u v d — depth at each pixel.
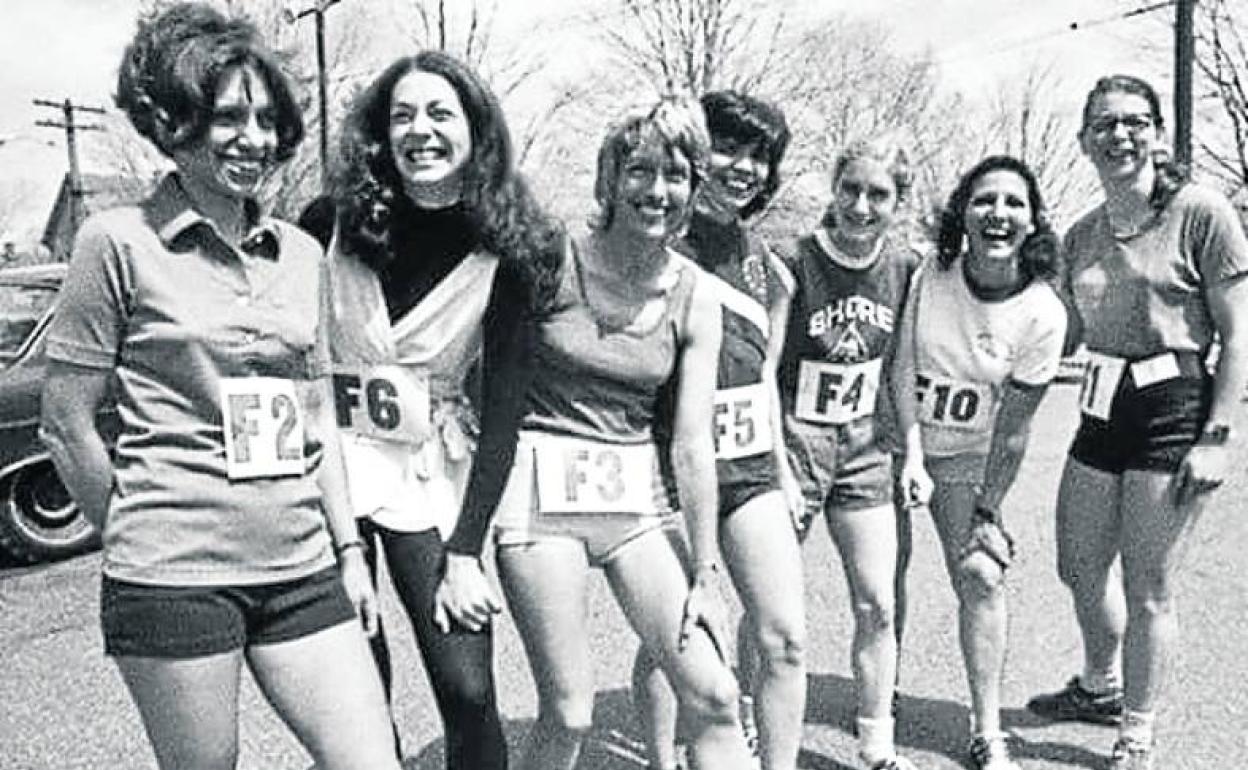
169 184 2.43
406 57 2.96
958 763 4.16
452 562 3.01
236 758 2.54
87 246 2.35
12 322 7.89
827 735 4.47
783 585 3.57
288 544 2.50
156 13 2.43
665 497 3.30
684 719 3.24
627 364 3.14
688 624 3.17
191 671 2.39
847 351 3.87
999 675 4.07
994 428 3.98
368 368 3.04
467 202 2.99
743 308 3.55
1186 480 3.82
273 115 2.44
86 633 6.12
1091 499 4.19
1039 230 3.88
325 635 2.56
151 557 2.38
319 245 2.72
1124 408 3.95
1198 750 4.17
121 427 2.42
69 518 7.86
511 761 4.24
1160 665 3.92
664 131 2.98
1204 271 3.81
